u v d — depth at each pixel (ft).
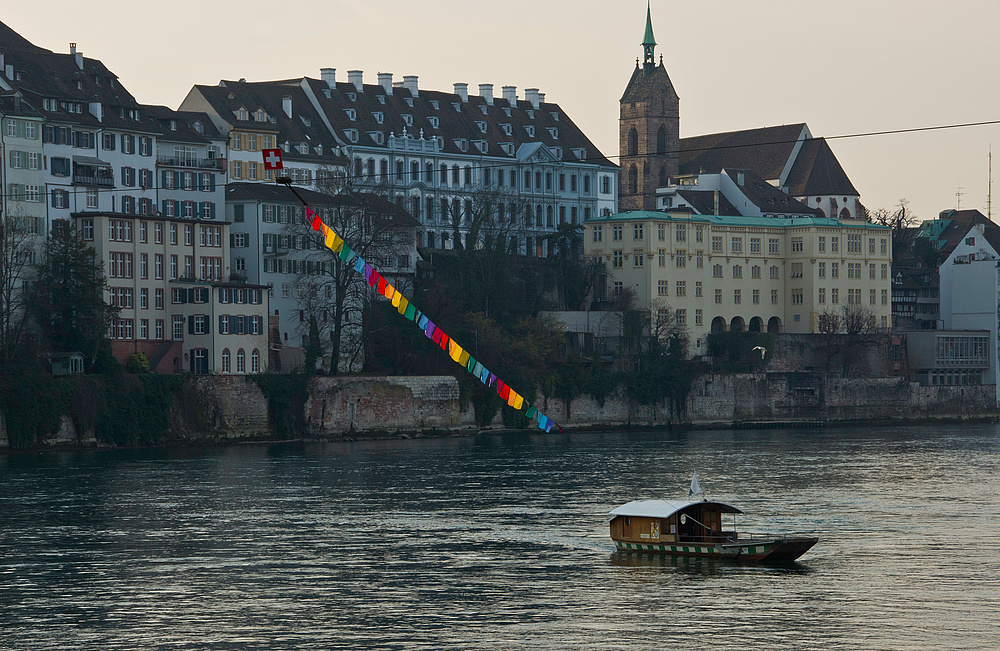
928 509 629.10
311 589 459.32
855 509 629.10
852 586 457.27
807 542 497.05
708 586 458.50
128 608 434.71
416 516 602.85
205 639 400.67
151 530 566.36
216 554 516.32
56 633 406.62
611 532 520.83
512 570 485.97
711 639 396.98
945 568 485.97
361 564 497.87
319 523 584.40
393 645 394.11
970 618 417.69
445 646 392.47
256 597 447.83
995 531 565.12
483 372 416.46
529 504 640.17
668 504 515.09
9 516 598.34
